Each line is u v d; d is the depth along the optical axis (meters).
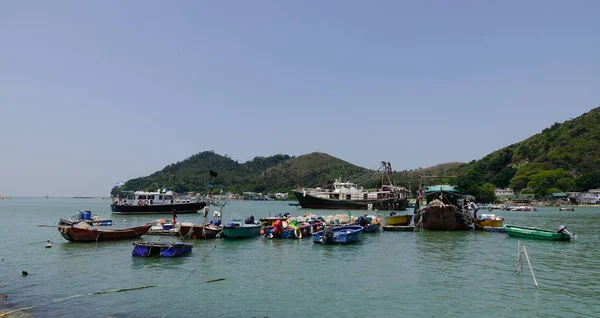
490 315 15.74
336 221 47.25
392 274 23.17
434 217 48.41
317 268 24.94
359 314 15.96
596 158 184.12
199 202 83.44
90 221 51.84
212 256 29.05
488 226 49.72
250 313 16.14
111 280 21.64
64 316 15.73
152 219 67.69
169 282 21.17
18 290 19.62
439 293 18.94
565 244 36.16
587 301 17.52
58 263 26.16
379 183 146.25
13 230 47.69
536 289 19.56
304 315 15.88
